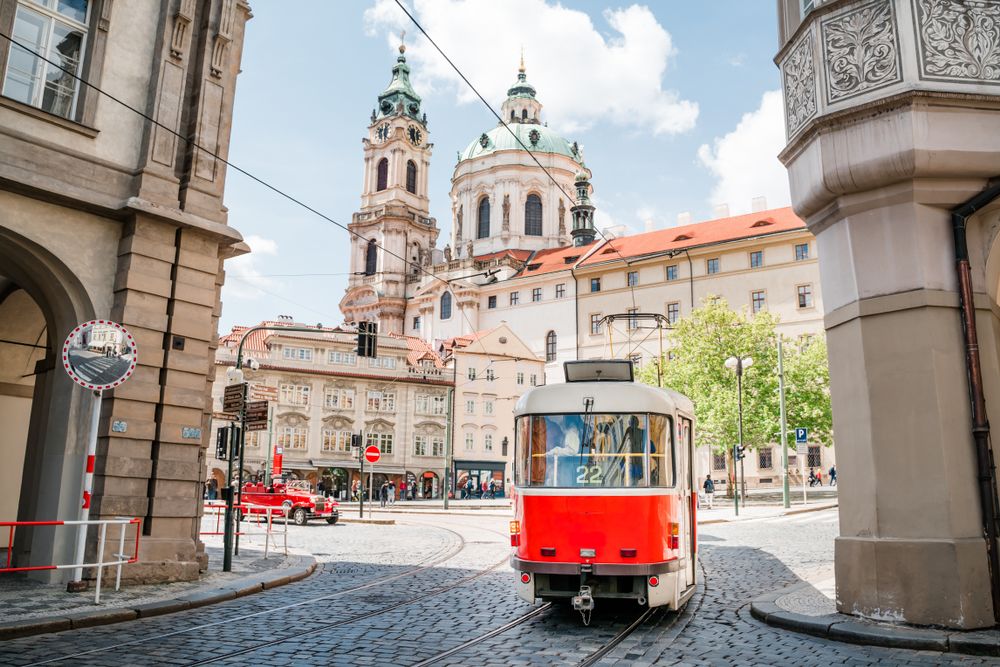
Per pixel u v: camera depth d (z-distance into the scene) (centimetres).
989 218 967
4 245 1191
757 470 6294
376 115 9956
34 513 1333
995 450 925
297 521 2983
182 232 1320
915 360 938
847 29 1008
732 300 6694
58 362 1261
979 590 870
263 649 793
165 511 1247
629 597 931
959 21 965
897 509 921
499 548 1980
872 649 808
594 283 7531
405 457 6419
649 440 977
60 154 1209
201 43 1417
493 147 9444
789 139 1103
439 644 823
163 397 1259
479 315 8319
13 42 1134
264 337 6172
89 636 856
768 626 934
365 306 9300
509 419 7075
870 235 993
